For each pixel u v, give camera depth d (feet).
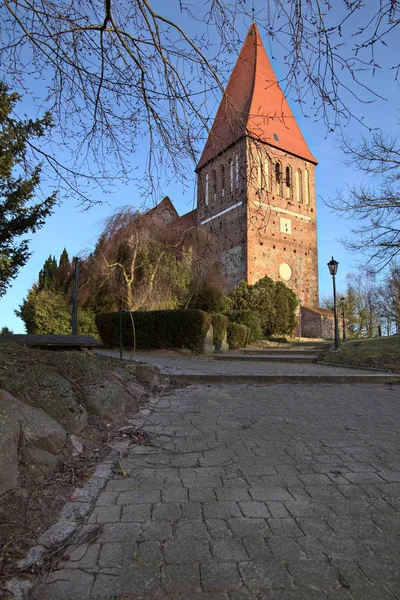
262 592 5.77
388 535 7.37
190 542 7.07
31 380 12.08
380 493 9.21
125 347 46.06
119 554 6.70
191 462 11.14
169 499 8.82
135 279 57.21
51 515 7.80
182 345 44.21
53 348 32.86
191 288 58.59
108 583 5.95
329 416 16.79
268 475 10.24
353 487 9.53
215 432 14.10
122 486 9.49
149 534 7.34
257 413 17.11
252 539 7.18
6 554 6.42
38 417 10.21
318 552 6.79
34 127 15.47
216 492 9.20
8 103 15.81
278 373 27.68
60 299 71.26
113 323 46.80
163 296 56.13
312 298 115.44
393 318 116.67
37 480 8.75
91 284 62.59
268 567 6.36
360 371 30.83
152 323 45.14
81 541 7.04
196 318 43.93
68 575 6.12
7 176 29.71
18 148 14.28
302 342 83.66
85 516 7.96
